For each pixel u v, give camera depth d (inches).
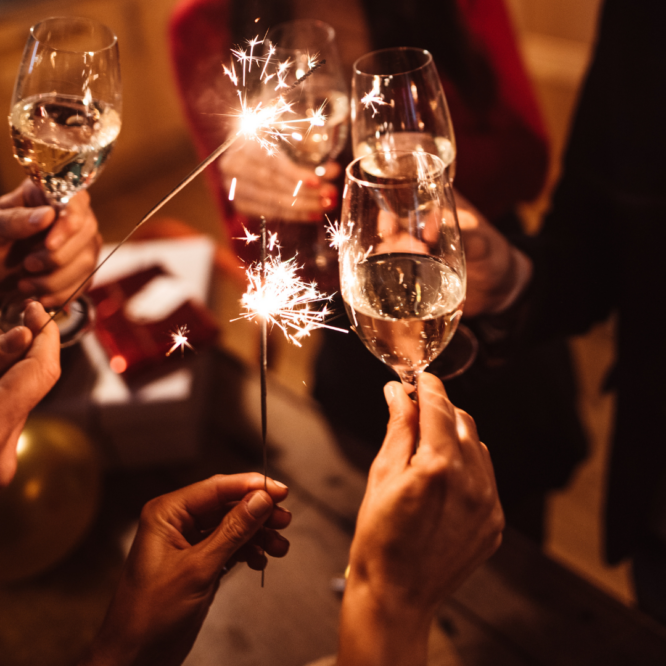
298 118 39.1
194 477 42.4
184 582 28.2
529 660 34.6
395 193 28.5
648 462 42.4
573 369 50.4
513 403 46.4
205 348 44.7
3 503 36.9
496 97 48.6
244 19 47.2
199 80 50.4
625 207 41.0
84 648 36.8
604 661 34.3
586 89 42.9
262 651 35.5
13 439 29.6
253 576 37.8
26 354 30.0
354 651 27.1
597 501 68.9
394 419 28.4
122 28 119.5
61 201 35.5
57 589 38.8
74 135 33.3
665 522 42.1
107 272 49.7
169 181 132.7
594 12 138.5
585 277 41.4
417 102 36.0
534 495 51.2
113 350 43.1
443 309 29.0
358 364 47.2
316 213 42.4
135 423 42.1
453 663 34.8
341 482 41.2
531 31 149.6
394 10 46.0
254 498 28.2
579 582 36.3
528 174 50.7
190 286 48.7
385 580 27.1
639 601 42.9
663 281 40.9
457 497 26.7
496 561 37.3
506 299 39.4
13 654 36.8
